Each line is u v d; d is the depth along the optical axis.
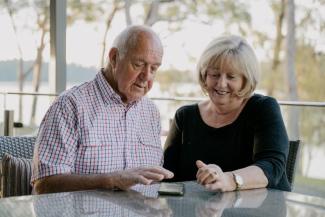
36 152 1.71
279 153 1.76
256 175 1.62
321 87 8.67
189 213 1.26
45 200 1.33
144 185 1.58
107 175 1.52
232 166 1.91
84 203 1.32
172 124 2.13
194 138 2.00
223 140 1.93
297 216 1.27
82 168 1.76
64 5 3.63
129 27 1.86
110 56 1.88
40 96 3.55
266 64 8.77
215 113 1.98
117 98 1.84
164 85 7.52
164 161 2.07
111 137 1.83
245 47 1.88
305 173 3.39
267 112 1.87
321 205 1.39
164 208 1.30
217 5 8.08
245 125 1.90
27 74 6.98
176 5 8.02
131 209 1.27
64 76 3.66
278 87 8.84
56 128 1.70
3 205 1.27
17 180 1.81
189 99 3.34
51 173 1.64
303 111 3.29
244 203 1.40
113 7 7.79
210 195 1.48
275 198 1.48
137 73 1.82
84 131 1.75
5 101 3.60
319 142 3.36
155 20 8.02
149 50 1.80
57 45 3.60
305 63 8.73
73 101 1.76
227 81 1.87
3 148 1.98
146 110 2.01
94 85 1.84
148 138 1.98
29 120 3.54
